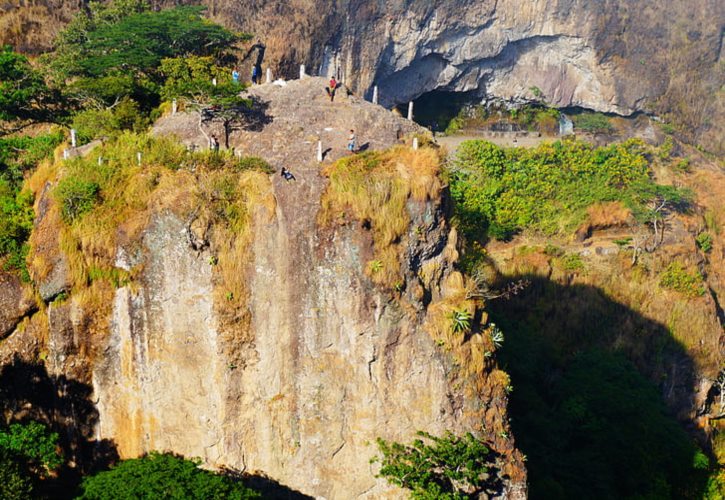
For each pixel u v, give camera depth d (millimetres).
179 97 46125
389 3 95938
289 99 46375
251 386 40250
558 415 57469
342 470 40531
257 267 39688
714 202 102000
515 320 69188
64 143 48250
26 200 43938
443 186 41500
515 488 41844
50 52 71125
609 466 55469
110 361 40375
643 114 118625
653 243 83062
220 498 35562
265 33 83375
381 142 44500
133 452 40719
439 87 110062
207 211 39438
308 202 39812
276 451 40531
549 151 90062
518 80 114188
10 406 41094
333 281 39625
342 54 93500
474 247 68938
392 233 39688
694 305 77312
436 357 40594
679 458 58969
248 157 41469
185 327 39906
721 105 120312
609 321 73812
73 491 39562
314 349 40031
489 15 105125
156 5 77438
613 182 89688
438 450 39188
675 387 74000
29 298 41469
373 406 40312
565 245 80625
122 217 39812
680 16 116438
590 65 114438
